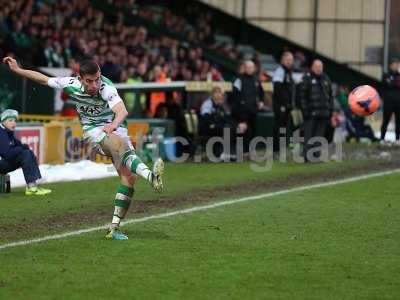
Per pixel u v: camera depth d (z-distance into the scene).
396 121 57.16
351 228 28.14
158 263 23.02
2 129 34.62
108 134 24.66
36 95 52.97
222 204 32.81
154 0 80.75
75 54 60.25
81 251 24.23
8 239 25.91
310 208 32.03
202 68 65.94
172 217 29.88
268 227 28.16
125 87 49.00
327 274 22.14
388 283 21.38
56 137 43.75
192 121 48.28
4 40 56.59
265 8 80.19
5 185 35.09
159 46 67.19
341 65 79.19
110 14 72.44
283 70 49.31
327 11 79.31
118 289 20.56
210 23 80.00
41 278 21.42
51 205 32.12
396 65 56.59
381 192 36.44
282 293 20.42
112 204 32.53
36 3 61.72
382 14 78.31
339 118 61.31
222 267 22.70
